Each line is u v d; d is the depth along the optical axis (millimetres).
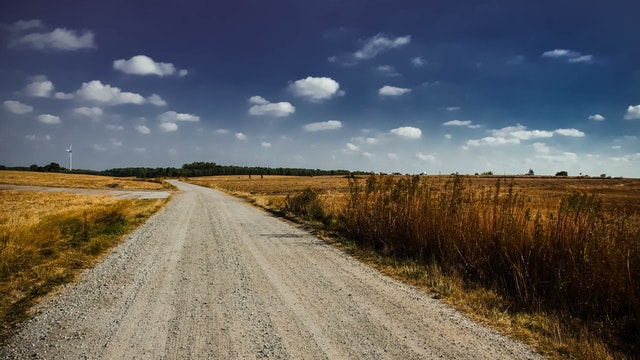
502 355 3863
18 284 6145
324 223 14609
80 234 10656
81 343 4082
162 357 3777
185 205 26031
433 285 6309
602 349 3973
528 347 4059
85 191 52375
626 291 4902
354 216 11609
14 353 3832
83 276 6820
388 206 10125
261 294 5879
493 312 5035
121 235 11797
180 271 7301
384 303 5473
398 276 6969
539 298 5422
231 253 9102
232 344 4098
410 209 9461
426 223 8742
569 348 3979
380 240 9703
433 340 4219
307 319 4844
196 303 5449
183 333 4379
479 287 6188
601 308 5074
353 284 6445
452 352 3922
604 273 5199
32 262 7477
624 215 5871
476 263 6949
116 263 7887
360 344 4109
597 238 5543
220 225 14664
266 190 59594
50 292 5863
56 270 7070
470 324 4691
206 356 3807
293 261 8242
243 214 19391
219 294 5875
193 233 12430
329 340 4211
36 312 5000
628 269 4871
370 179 11289
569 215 6160
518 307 5309
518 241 6535
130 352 3879
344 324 4680
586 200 6145
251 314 5016
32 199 32969
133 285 6312
